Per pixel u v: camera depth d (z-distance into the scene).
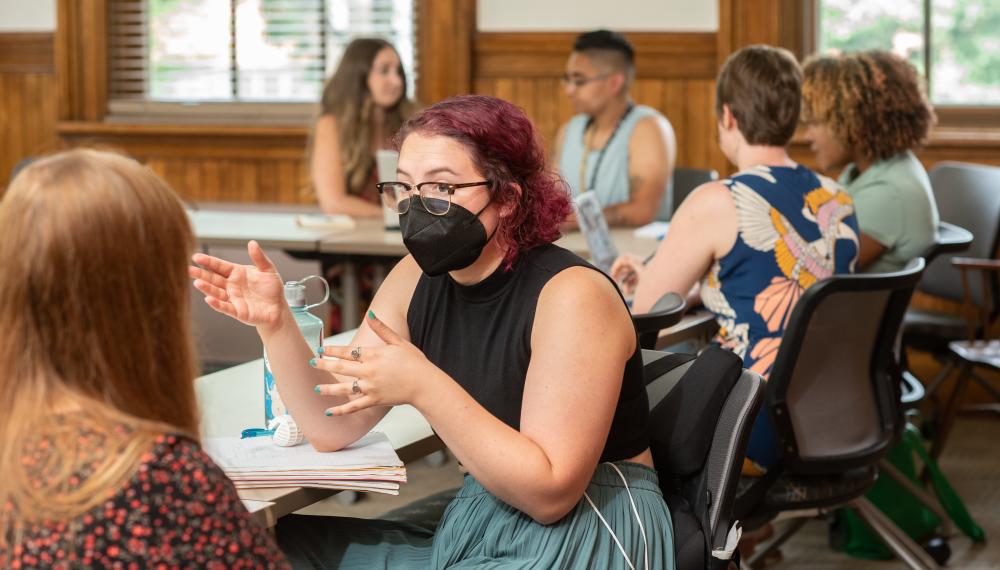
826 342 2.13
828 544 3.05
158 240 0.92
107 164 0.92
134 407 0.91
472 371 1.50
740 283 2.25
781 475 2.19
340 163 4.05
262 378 1.97
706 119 4.79
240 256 4.04
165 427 0.90
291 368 1.49
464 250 1.44
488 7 4.92
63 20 5.22
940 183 4.00
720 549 1.53
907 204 2.78
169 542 0.86
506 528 1.45
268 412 1.58
